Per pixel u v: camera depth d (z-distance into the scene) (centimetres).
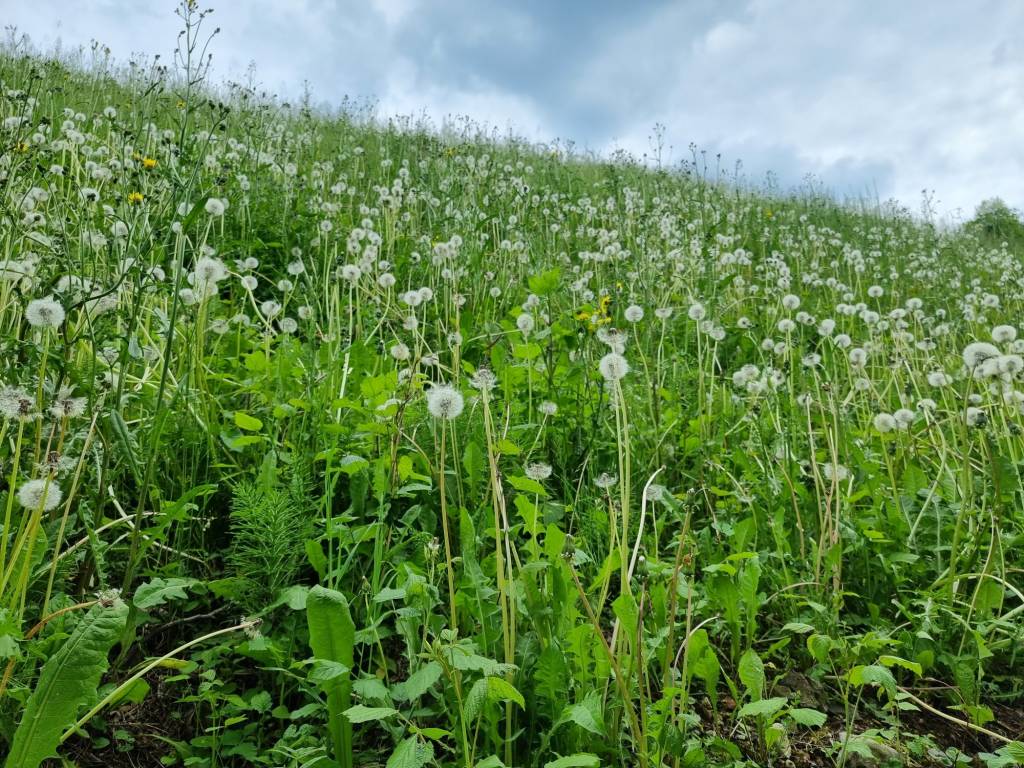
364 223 599
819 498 299
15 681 170
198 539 260
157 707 204
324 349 367
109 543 238
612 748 182
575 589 204
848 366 464
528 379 387
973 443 378
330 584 222
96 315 277
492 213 770
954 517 334
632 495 322
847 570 302
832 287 840
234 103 923
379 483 243
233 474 279
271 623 219
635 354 481
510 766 175
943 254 1284
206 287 313
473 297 571
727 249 870
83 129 686
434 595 207
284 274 551
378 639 206
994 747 227
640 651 172
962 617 272
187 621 227
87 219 353
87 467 238
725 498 347
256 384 331
